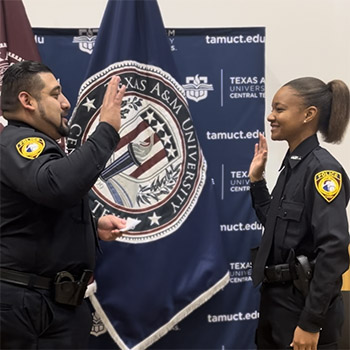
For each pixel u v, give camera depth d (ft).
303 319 5.72
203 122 7.96
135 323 7.43
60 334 5.41
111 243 7.44
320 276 5.66
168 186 7.58
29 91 5.46
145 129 7.51
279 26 8.30
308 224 5.99
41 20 7.91
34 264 5.30
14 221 5.32
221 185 8.02
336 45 8.38
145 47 7.52
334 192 5.78
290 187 6.16
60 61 7.71
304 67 8.36
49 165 5.06
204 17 8.16
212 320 8.08
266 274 6.23
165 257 7.50
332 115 6.26
